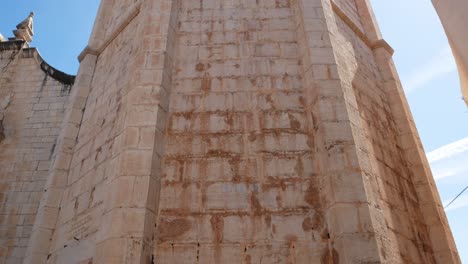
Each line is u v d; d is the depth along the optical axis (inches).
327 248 207.0
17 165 465.4
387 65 390.9
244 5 318.3
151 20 301.0
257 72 278.4
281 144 245.0
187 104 264.4
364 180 218.8
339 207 207.0
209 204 223.5
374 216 207.2
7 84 535.8
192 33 302.5
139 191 214.8
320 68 264.4
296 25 303.3
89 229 243.6
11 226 419.8
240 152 242.7
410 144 332.8
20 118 505.4
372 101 330.6
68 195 296.7
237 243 210.4
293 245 209.2
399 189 283.0
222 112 260.1
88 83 376.5
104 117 305.9
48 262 269.3
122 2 415.2
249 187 229.5
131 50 317.4
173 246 209.0
